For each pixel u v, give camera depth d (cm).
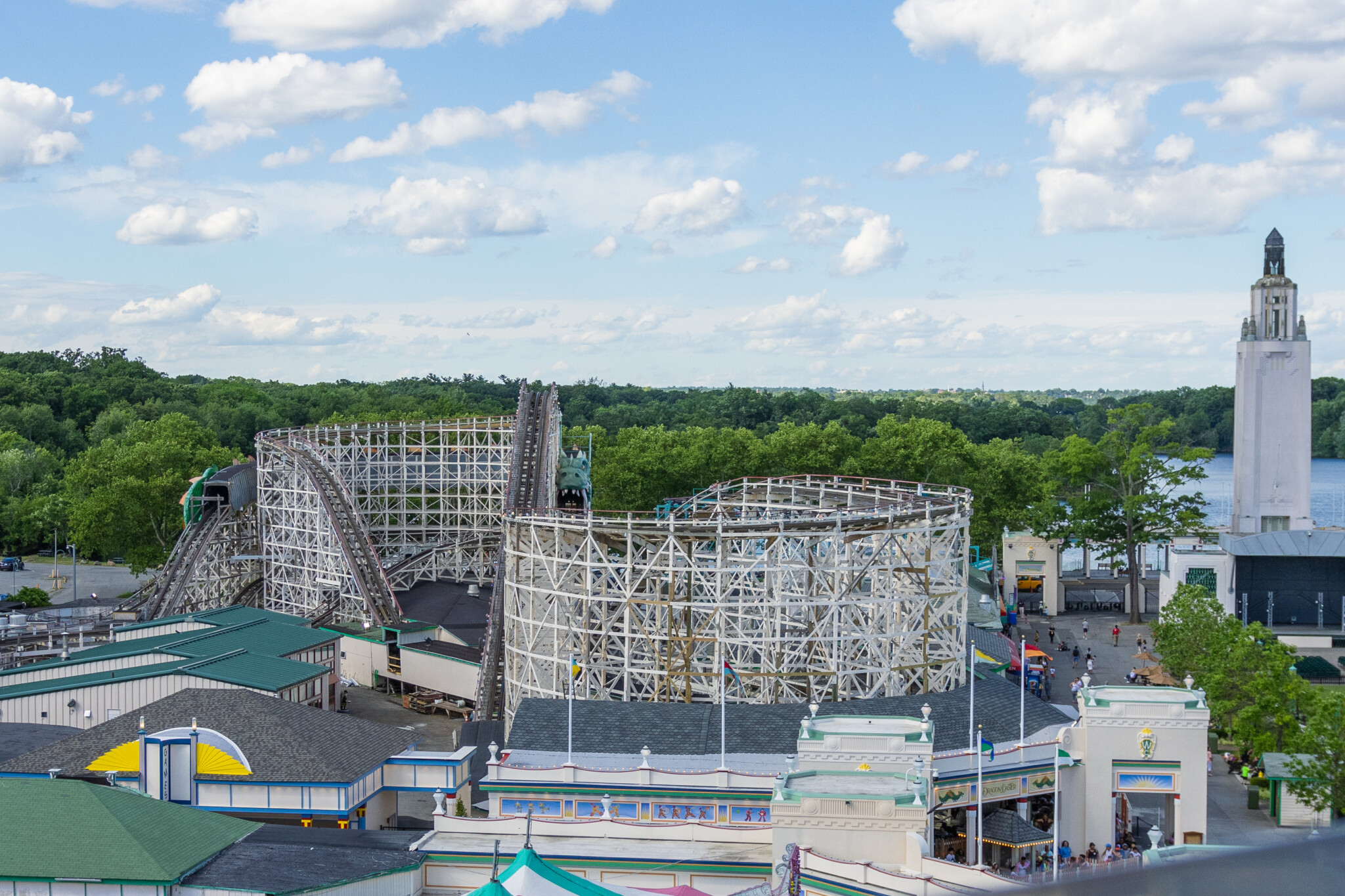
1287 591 10506
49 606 11631
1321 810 5709
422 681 8969
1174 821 5675
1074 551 19575
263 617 8950
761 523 6831
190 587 10856
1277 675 6962
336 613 10312
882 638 6775
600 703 6291
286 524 10875
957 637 7556
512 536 7594
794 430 16850
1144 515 12644
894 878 4203
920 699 6456
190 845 4650
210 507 11444
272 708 5925
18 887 4359
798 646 7169
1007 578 12394
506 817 5066
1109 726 5656
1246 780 6875
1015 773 5475
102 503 13238
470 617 9894
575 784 5278
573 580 7681
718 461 15875
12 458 17050
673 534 6850
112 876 4338
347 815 5428
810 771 4812
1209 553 10650
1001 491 14138
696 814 5209
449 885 4828
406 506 13325
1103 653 10406
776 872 4456
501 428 13588
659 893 4391
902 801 4444
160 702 5994
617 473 15250
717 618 6894
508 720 7438
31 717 6919
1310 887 732
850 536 6994
